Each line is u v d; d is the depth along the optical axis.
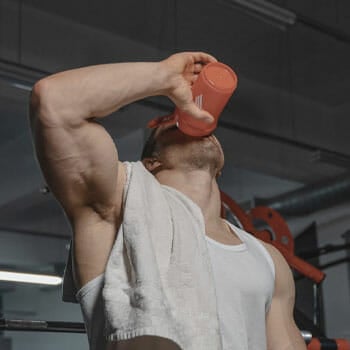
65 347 4.43
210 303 1.09
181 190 1.29
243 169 5.25
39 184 4.45
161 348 1.05
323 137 5.46
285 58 4.92
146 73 1.18
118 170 1.16
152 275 1.04
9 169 4.39
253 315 1.20
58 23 4.09
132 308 1.03
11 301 4.12
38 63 3.97
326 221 5.22
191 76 1.30
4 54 3.89
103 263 1.13
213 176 1.34
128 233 1.09
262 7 3.47
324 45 4.85
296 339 1.35
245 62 4.91
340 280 5.19
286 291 1.37
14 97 4.19
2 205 4.38
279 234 3.06
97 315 1.11
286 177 5.39
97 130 1.12
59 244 4.50
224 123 4.57
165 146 1.33
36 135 1.10
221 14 4.32
